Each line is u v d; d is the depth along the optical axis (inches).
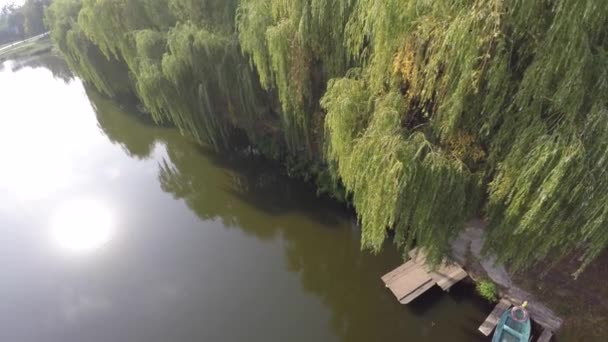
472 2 366.0
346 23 553.3
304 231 770.8
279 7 665.6
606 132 318.0
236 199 900.6
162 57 965.2
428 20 408.5
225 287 672.4
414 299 565.0
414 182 429.1
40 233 869.8
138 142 1242.0
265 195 895.7
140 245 798.5
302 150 908.0
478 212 484.7
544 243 400.2
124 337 601.6
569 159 330.3
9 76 2338.8
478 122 406.6
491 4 344.8
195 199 928.3
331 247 723.4
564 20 311.3
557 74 337.4
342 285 639.8
